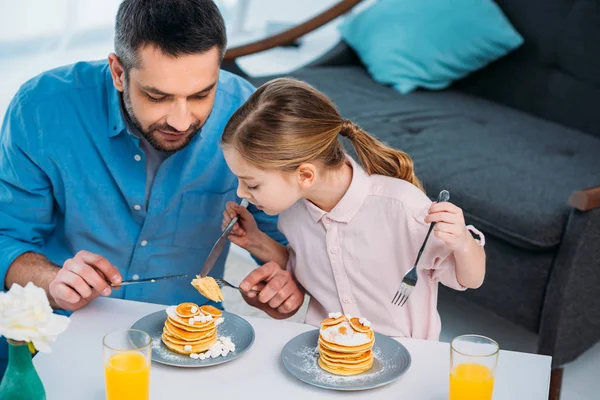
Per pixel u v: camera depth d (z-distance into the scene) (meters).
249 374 1.32
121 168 1.70
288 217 1.64
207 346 1.36
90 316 1.47
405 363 1.33
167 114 1.47
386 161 1.57
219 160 1.77
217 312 1.41
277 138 1.42
